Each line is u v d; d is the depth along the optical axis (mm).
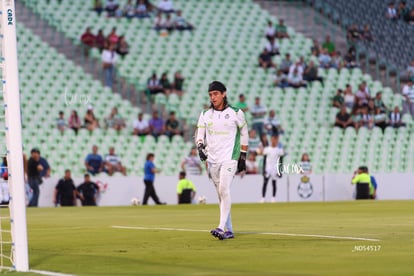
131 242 31656
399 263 23250
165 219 49781
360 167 86000
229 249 28062
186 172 85875
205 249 28234
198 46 102250
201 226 41531
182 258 25281
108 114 91625
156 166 87938
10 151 22984
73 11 101188
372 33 111062
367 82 104000
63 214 59406
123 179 80312
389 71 108312
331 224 42438
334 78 102688
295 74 100125
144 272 21844
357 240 30969
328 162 94938
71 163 85500
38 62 93562
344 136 96062
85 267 23266
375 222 44094
